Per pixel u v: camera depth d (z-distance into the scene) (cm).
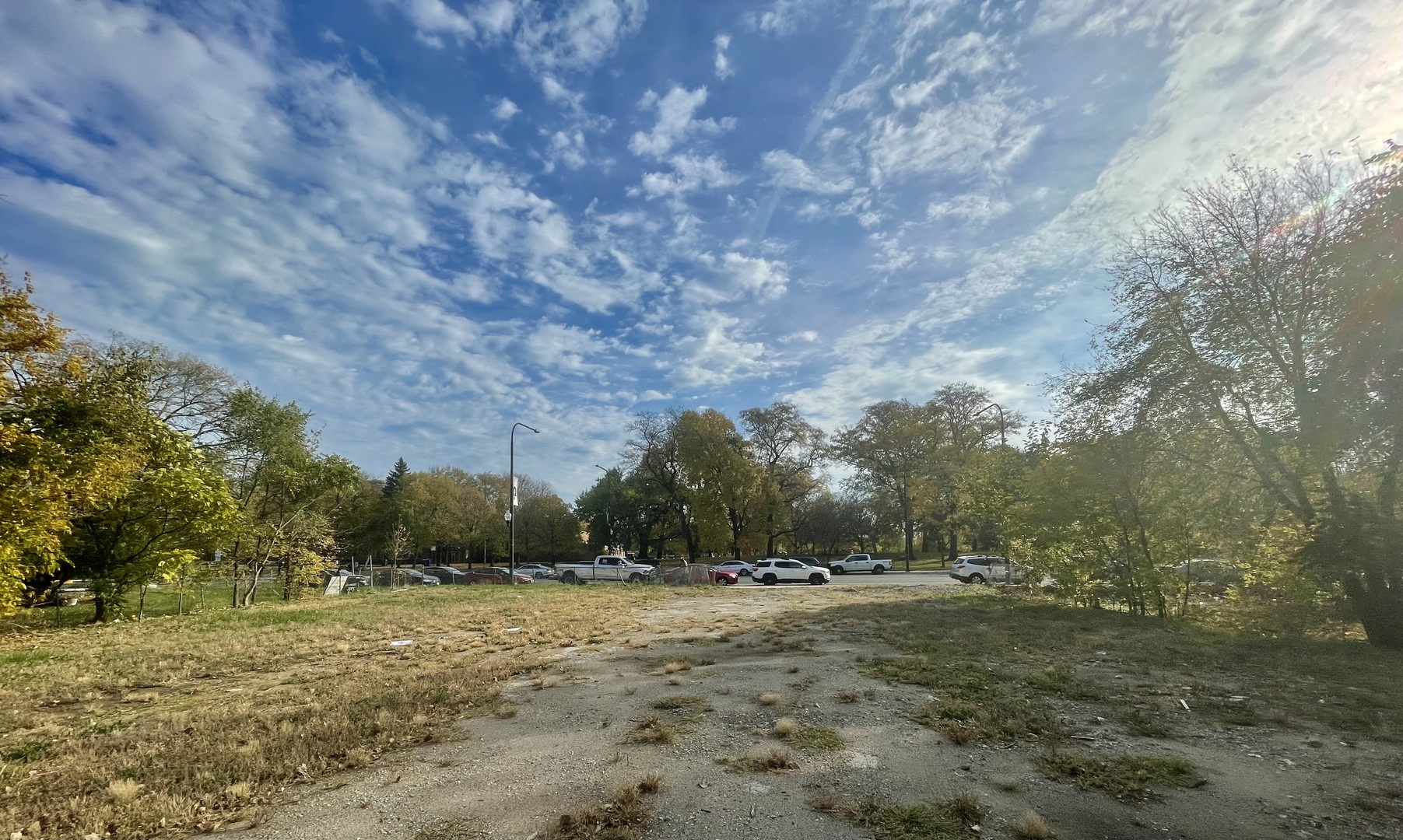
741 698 711
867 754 525
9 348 1119
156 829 400
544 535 7419
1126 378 1409
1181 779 466
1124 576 1558
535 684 791
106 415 1639
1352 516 1070
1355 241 1033
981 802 428
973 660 942
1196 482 1391
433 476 7269
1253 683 781
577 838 379
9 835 391
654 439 5494
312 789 463
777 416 5259
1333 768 488
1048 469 1716
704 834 383
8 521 1139
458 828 394
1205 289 1267
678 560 6275
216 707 709
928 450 4700
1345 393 1087
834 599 2183
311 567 2786
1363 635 1197
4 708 716
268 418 2636
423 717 627
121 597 1706
